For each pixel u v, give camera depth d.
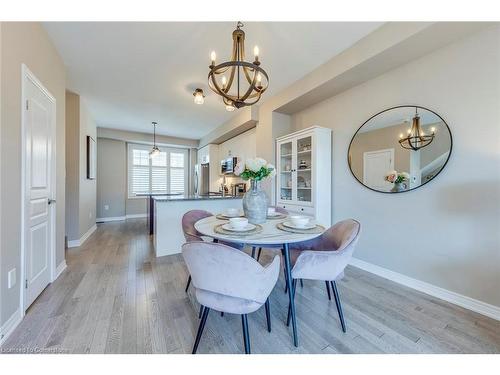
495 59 1.64
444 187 1.91
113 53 2.38
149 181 6.70
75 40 2.16
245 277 1.08
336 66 2.41
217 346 1.33
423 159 2.04
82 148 3.74
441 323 1.57
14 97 1.51
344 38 2.13
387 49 1.94
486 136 1.68
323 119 3.12
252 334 1.44
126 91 3.39
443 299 1.90
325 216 2.90
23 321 1.54
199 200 3.30
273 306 1.80
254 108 3.92
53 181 2.21
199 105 3.96
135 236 4.19
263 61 2.53
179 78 2.95
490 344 1.36
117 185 6.19
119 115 4.55
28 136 1.71
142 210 6.57
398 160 2.22
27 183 1.69
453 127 1.85
